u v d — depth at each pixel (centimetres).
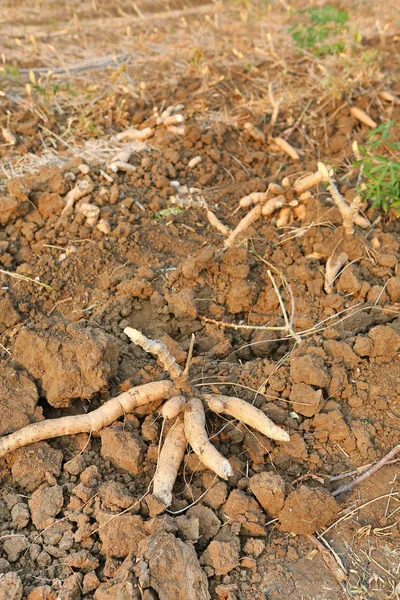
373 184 218
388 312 198
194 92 289
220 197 239
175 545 150
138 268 211
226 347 192
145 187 238
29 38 344
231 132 268
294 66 310
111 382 184
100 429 173
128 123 271
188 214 230
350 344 187
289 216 224
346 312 198
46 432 169
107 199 228
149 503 158
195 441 163
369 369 185
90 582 151
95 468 167
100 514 158
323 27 317
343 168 252
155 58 326
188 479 167
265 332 196
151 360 191
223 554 152
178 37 354
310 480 167
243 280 204
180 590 146
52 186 226
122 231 217
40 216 223
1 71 284
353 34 340
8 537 157
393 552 157
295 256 213
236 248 208
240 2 395
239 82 299
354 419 176
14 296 202
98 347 178
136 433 172
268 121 276
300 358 179
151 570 147
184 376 167
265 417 168
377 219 224
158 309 201
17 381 177
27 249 215
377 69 294
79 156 248
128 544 154
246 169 255
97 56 327
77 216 220
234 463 168
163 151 254
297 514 157
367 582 152
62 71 306
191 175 247
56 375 176
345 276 201
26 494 167
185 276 205
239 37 347
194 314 198
